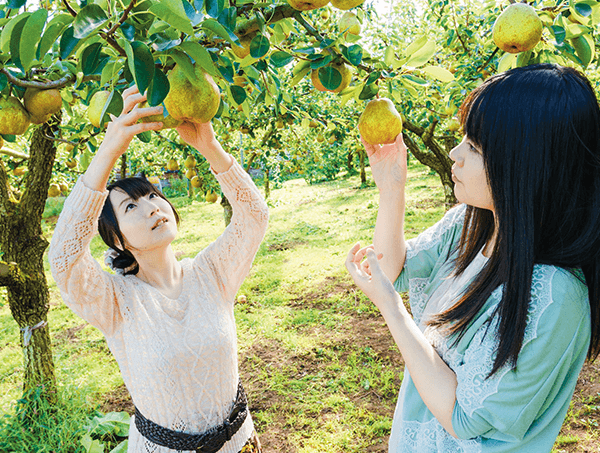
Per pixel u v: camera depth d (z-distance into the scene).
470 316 1.03
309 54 1.28
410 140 5.93
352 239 9.52
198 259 1.80
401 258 1.46
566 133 0.85
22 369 4.98
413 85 1.47
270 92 1.77
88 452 3.21
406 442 1.26
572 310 0.88
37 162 3.35
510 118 0.89
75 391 3.89
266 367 4.56
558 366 0.88
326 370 4.42
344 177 23.38
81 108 2.92
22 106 1.62
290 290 6.81
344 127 5.01
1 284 3.29
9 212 3.38
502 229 0.94
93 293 1.48
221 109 1.58
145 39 0.98
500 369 0.90
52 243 1.33
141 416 1.62
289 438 3.51
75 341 5.59
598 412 3.44
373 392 4.01
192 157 4.75
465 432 0.96
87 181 1.26
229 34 1.08
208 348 1.59
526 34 1.46
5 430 3.38
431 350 1.08
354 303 6.00
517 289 0.90
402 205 1.47
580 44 1.58
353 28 1.60
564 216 0.89
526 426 0.91
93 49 1.03
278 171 7.05
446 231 1.42
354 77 1.46
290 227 11.53
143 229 1.58
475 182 1.03
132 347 1.56
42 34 1.05
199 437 1.57
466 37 4.43
